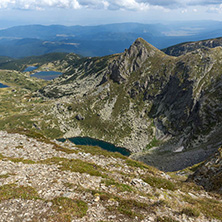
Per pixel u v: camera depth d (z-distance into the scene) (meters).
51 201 12.39
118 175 20.09
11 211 11.10
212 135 182.25
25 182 15.37
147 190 16.77
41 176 17.16
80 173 18.91
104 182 16.95
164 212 12.70
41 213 11.04
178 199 16.09
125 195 14.73
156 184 18.59
